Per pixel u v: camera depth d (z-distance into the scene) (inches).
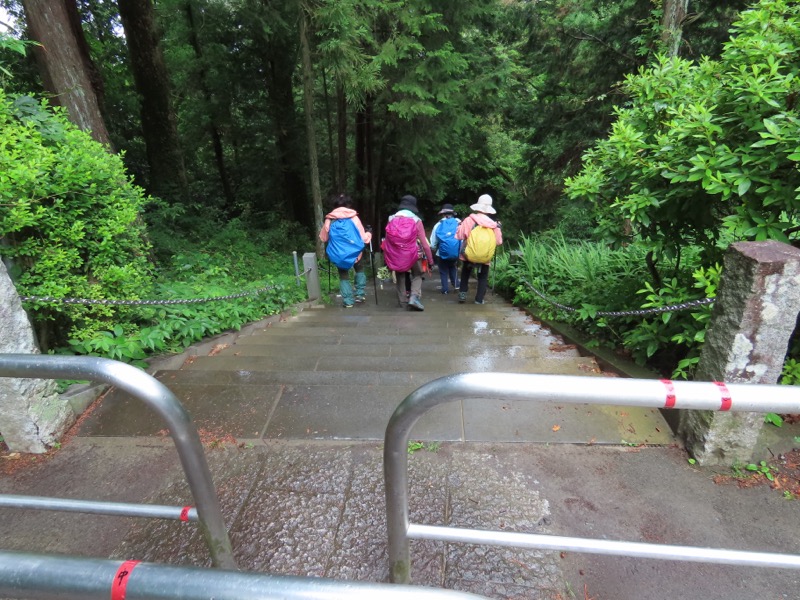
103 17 454.9
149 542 76.4
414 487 86.4
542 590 66.2
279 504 83.3
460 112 491.2
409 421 47.7
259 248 417.4
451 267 345.4
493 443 98.3
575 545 51.6
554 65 495.2
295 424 107.3
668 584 67.2
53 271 116.8
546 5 475.2
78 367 49.2
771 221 100.3
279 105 570.3
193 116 584.1
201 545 75.6
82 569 32.2
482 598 30.0
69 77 218.2
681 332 122.0
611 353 145.1
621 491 85.0
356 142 624.7
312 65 398.3
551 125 536.1
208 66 525.0
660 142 119.3
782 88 95.3
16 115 126.8
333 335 197.2
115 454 99.7
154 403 49.0
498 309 267.1
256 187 649.6
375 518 79.8
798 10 105.0
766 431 96.3
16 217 104.7
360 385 124.0
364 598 29.9
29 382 96.3
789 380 98.1
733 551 49.7
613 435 99.7
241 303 219.1
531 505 81.9
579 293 194.5
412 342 178.9
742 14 113.0
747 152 101.1
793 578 67.8
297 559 72.0
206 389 123.6
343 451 97.8
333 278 401.1
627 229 175.6
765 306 80.4
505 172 829.2
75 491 89.1
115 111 484.4
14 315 95.0
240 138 617.3
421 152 495.2
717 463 89.8
